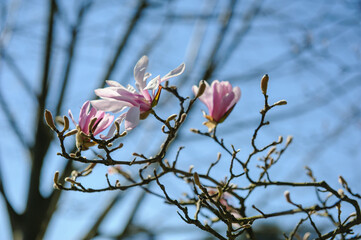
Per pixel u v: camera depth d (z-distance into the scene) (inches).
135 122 59.9
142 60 60.9
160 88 61.0
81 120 60.8
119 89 60.5
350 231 62.4
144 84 60.7
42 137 123.6
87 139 60.7
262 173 64.7
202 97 63.7
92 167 63.5
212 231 60.8
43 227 118.0
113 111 60.2
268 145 63.3
